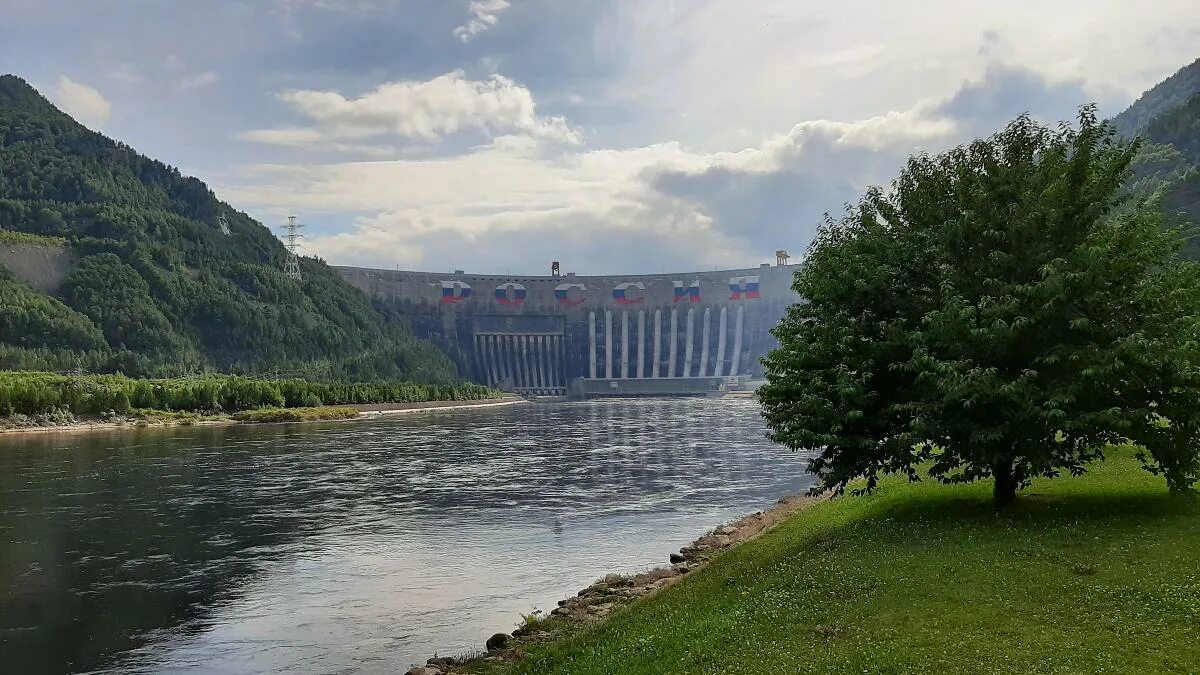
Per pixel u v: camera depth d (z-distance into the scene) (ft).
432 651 107.45
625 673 73.31
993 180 119.14
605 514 206.18
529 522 196.85
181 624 121.70
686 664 72.13
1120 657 61.82
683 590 106.01
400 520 201.36
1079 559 86.89
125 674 102.53
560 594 133.18
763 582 96.27
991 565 88.07
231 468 306.96
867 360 117.91
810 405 115.75
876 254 123.65
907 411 114.93
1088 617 70.33
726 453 347.97
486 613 123.85
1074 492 124.88
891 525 115.24
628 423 572.51
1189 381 104.06
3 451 370.73
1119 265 106.93
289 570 152.87
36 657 108.78
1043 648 64.64
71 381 604.49
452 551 166.71
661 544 169.89
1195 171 495.82
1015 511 113.70
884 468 119.96
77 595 137.39
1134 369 104.94
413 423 587.68
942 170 127.24
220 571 152.56
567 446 392.88
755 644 73.97
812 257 130.00
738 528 169.58
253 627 119.96
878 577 88.63
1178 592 73.46
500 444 406.41
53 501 230.27
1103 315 108.68
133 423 547.49
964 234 117.50
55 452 366.02
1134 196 116.16
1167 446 106.93
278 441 426.51
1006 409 107.14
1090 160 113.80
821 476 124.26
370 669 101.81
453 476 282.56
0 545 174.60
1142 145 112.47
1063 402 101.96
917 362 108.27
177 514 210.38
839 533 117.08
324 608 128.57
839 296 123.65
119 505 224.12
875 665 64.69
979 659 63.67
